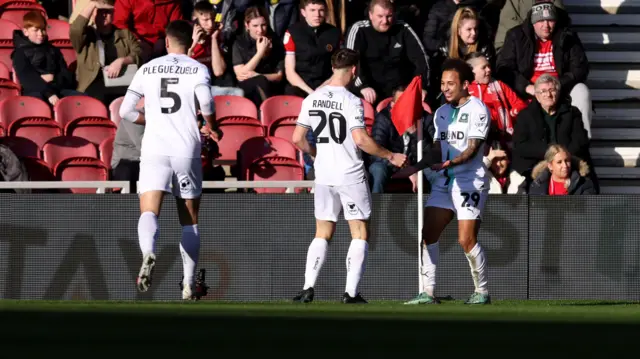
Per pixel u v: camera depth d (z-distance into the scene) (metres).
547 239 34.09
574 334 14.72
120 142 37.56
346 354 11.77
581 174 37.03
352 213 28.12
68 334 14.24
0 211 33.62
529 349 12.50
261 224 33.81
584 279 34.16
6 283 33.66
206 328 15.45
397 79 42.12
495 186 38.06
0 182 33.44
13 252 33.66
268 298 33.81
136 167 37.41
